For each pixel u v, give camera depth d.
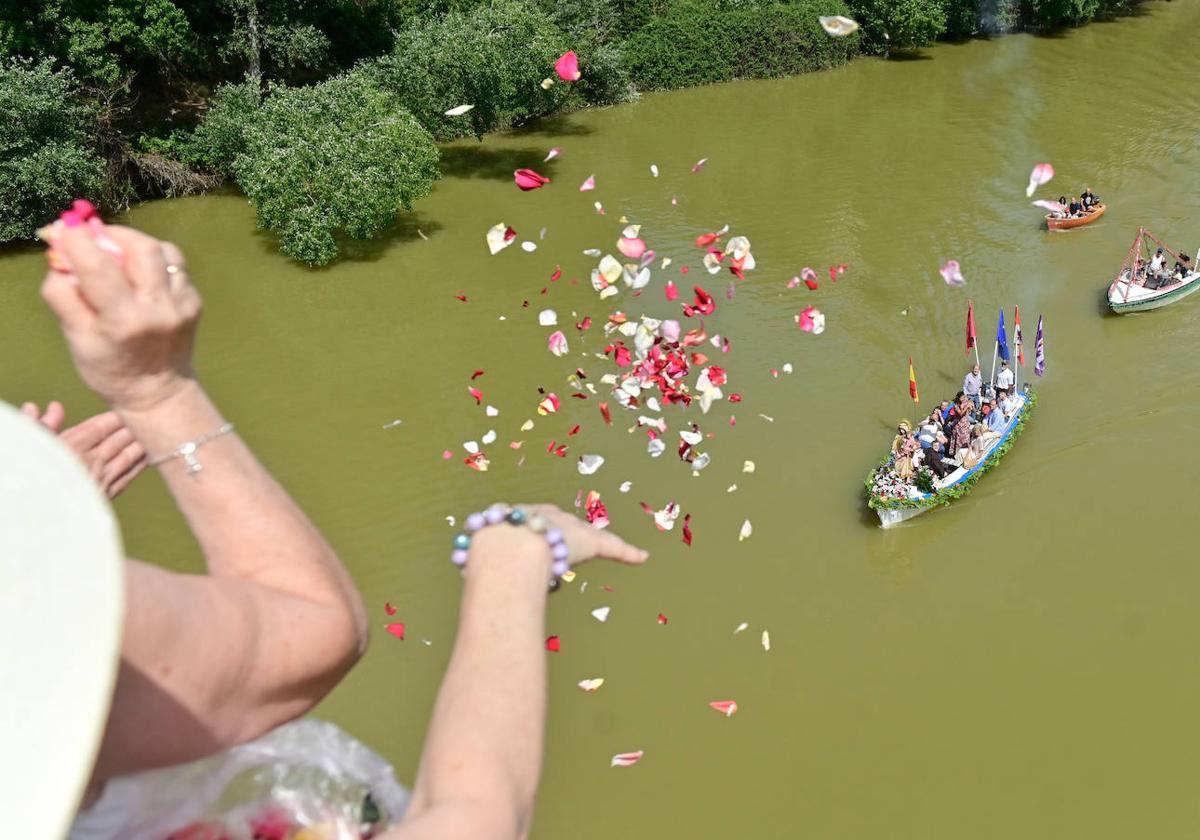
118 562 1.33
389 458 23.81
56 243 1.90
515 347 28.27
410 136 32.78
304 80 41.78
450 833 1.62
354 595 2.16
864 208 37.53
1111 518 22.50
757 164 41.75
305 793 1.96
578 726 17.50
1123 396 26.78
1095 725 17.55
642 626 19.61
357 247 33.94
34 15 34.00
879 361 28.17
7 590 1.29
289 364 27.66
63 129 32.22
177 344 2.00
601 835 15.62
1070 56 54.34
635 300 30.78
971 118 46.00
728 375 27.38
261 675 1.87
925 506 22.31
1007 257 33.94
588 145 43.78
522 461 23.50
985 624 19.84
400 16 44.56
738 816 15.96
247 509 2.06
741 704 18.02
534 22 39.78
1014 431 24.98
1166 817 15.83
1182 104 46.34
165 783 1.83
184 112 39.03
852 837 15.65
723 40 51.53
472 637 2.05
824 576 21.00
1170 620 19.70
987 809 16.09
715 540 21.73
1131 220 35.97
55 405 2.98
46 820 1.16
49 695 1.23
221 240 34.44
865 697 18.22
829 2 54.41
